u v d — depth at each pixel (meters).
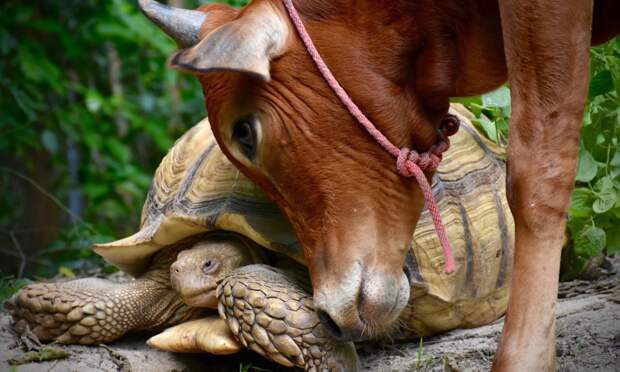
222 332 3.91
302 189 3.48
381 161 3.45
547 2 3.14
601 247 4.84
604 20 3.62
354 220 3.45
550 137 3.21
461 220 4.19
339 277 3.43
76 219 7.98
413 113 3.51
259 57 3.16
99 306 4.29
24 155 10.04
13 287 5.86
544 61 3.18
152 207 4.46
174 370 4.15
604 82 4.58
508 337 3.18
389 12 3.41
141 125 9.62
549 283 3.18
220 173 4.19
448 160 4.33
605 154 5.01
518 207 3.23
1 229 9.75
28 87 9.07
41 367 4.12
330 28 3.41
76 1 9.62
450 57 3.52
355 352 3.84
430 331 4.20
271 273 3.86
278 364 4.10
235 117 3.51
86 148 10.20
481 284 4.22
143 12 3.61
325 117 3.41
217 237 4.21
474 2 3.44
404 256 3.56
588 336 3.99
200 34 3.53
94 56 10.27
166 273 4.38
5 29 9.16
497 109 4.75
